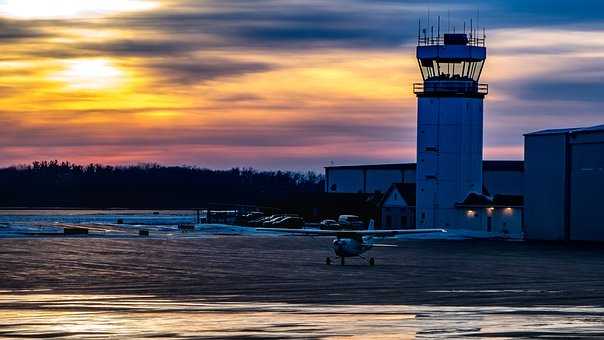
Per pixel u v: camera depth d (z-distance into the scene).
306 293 84.06
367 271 108.62
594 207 168.75
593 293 85.75
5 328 60.44
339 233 121.94
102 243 159.88
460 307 73.62
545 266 117.75
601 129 166.62
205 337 57.12
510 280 98.62
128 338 56.66
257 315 67.25
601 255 138.62
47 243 158.00
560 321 64.69
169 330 59.62
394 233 123.50
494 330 60.06
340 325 62.00
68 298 79.19
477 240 181.88
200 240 175.25
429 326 61.72
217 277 99.25
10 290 85.75
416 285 92.19
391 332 59.00
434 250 150.25
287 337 57.06
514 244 167.62
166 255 131.88
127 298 79.25
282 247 155.75
